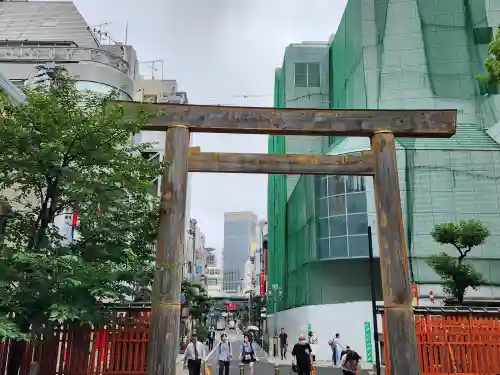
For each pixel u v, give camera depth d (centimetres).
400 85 4022
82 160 1042
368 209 3591
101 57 3206
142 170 1105
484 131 3806
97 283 973
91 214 1093
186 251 5725
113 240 1110
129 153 1211
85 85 2752
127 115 1243
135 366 1188
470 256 3409
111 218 1108
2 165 991
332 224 3703
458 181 3572
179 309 1170
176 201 1245
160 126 1323
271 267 6203
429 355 1282
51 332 1159
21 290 937
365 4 4262
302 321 3778
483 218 3481
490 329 1303
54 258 928
